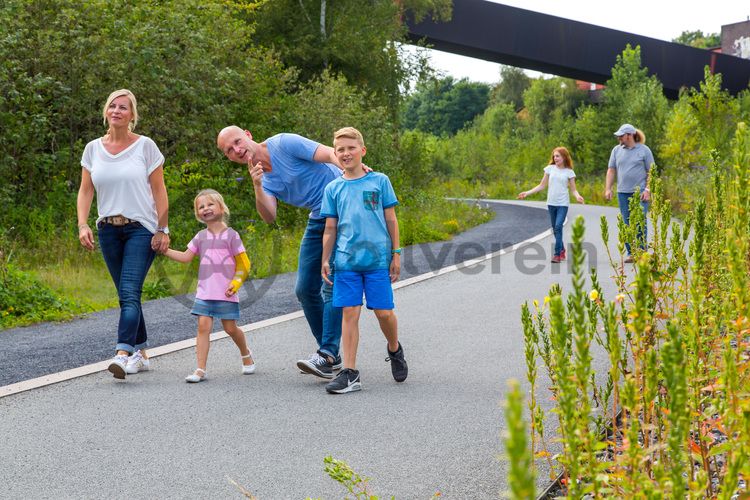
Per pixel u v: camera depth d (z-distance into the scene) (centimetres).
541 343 663
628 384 202
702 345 290
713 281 329
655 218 366
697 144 3838
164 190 601
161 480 375
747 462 191
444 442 422
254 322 795
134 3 1698
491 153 6234
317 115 2227
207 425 462
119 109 583
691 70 5434
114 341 713
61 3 1534
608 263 1184
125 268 583
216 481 373
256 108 2072
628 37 5147
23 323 809
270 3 2858
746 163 233
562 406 207
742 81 5553
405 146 2964
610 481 241
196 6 1903
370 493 353
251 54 2148
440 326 760
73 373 592
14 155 1423
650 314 272
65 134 1538
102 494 359
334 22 3022
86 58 1532
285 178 588
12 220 1334
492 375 566
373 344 688
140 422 469
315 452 411
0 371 605
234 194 1769
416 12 3584
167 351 667
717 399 228
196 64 1723
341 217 545
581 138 5656
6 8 1430
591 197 3616
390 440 428
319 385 555
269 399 518
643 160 1159
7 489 367
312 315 602
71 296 951
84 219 595
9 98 1411
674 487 178
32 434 449
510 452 122
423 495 349
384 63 3222
